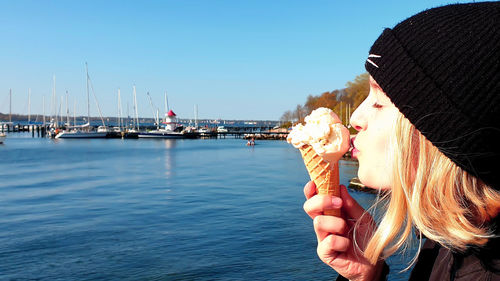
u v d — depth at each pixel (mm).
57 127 103625
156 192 22641
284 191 22422
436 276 1149
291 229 13180
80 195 21703
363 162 1161
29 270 9594
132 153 54156
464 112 883
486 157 874
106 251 11086
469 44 910
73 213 16734
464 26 937
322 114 1329
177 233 13039
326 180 1376
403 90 961
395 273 6652
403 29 1041
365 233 1322
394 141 1020
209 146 73312
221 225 14102
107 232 13312
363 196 16375
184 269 9508
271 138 102750
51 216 16109
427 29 980
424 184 974
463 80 889
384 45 1049
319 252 1332
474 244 927
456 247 959
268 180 27719
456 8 1021
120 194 22031
